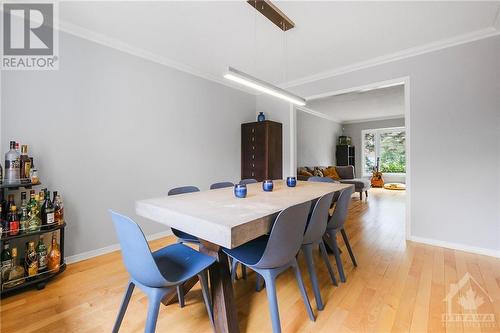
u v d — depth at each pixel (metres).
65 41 2.37
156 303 1.14
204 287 1.39
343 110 7.00
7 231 1.86
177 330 1.46
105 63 2.67
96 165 2.61
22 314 1.60
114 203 2.76
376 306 1.67
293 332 1.42
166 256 1.43
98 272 2.21
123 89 2.82
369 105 6.32
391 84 3.20
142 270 1.11
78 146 2.47
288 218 1.27
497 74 2.48
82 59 2.49
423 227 2.93
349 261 2.42
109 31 2.54
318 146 7.64
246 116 4.59
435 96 2.82
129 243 1.11
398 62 3.08
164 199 1.78
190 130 3.59
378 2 2.07
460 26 2.46
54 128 2.31
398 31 2.55
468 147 2.64
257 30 2.53
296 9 2.17
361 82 3.40
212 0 2.05
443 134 2.78
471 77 2.61
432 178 2.86
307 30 2.53
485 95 2.54
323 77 3.77
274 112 4.55
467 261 2.39
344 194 2.05
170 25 2.44
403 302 1.72
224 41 2.77
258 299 1.78
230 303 1.39
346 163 8.37
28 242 1.98
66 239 2.40
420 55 2.91
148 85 3.07
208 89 3.86
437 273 2.14
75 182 2.46
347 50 2.99
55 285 1.97
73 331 1.45
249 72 3.73
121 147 2.81
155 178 3.16
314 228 1.65
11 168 1.92
